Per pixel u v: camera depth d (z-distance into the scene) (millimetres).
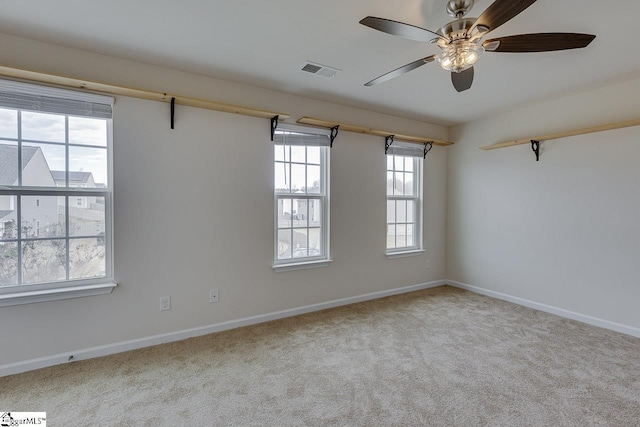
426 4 1702
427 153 4188
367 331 2791
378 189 3746
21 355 2092
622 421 1631
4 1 1675
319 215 3416
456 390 1908
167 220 2555
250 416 1681
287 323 2980
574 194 3088
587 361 2250
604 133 2875
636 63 2379
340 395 1859
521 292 3539
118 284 2377
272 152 3020
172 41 2107
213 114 2727
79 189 2273
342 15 1806
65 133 2230
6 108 2035
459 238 4234
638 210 2689
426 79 2719
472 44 1667
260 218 2979
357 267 3617
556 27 1889
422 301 3660
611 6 1682
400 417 1669
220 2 1689
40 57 2107
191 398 1828
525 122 3479
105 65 2301
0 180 2057
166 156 2535
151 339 2506
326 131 3314
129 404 1774
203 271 2717
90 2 1688
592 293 2969
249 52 2258
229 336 2688
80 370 2121
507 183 3658
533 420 1642
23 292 2104
